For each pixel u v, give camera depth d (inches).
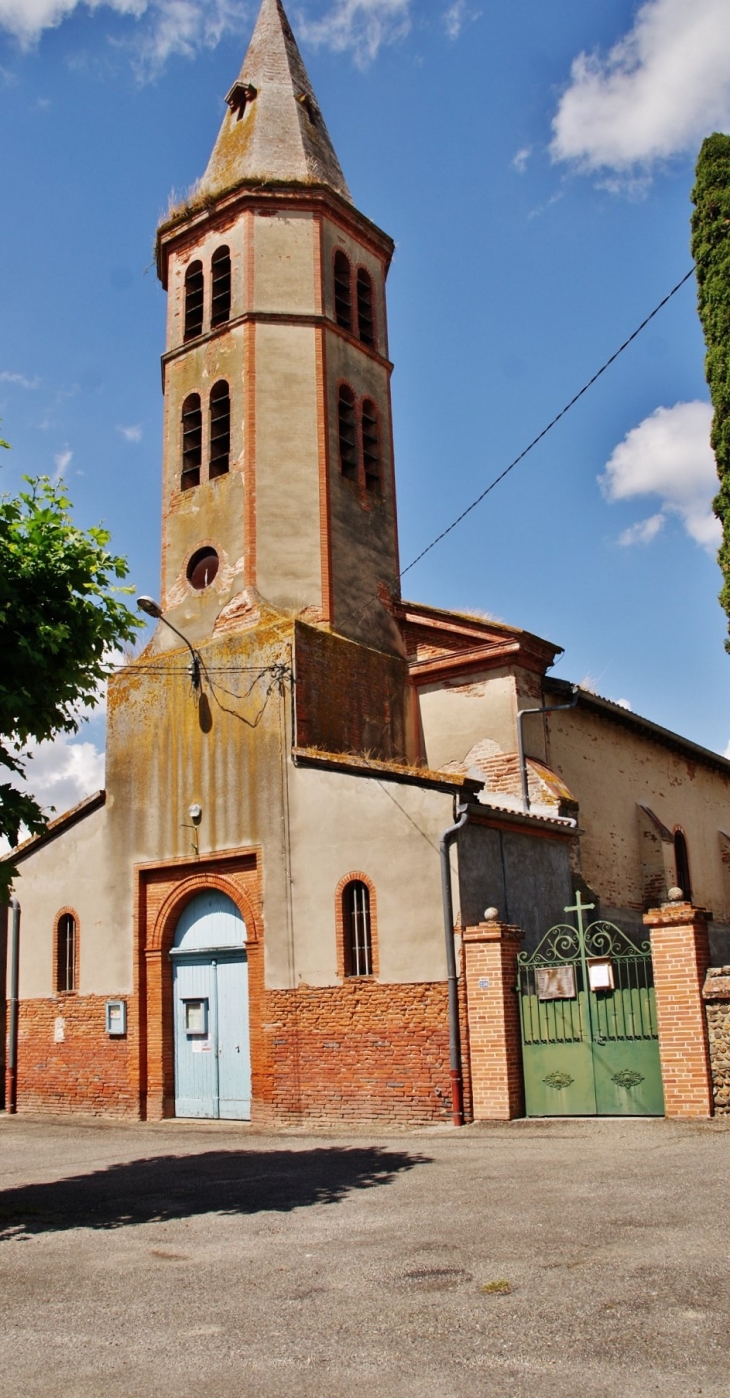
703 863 1153.4
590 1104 575.8
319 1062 693.3
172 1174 528.7
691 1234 312.8
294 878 734.5
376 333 976.9
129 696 866.8
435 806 675.4
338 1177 476.7
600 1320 246.8
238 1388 225.0
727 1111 518.6
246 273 909.2
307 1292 289.9
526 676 868.0
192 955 800.9
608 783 969.5
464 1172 453.4
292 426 877.8
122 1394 226.5
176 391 935.7
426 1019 650.2
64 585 474.9
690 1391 206.1
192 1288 304.0
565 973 591.8
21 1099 871.1
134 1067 798.5
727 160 631.2
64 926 881.5
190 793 808.9
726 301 616.1
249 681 792.3
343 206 954.7
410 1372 225.8
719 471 610.5
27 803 470.3
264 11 1066.1
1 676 462.3
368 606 882.1
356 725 822.5
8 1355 256.7
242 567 844.0
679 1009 535.8
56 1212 440.1
